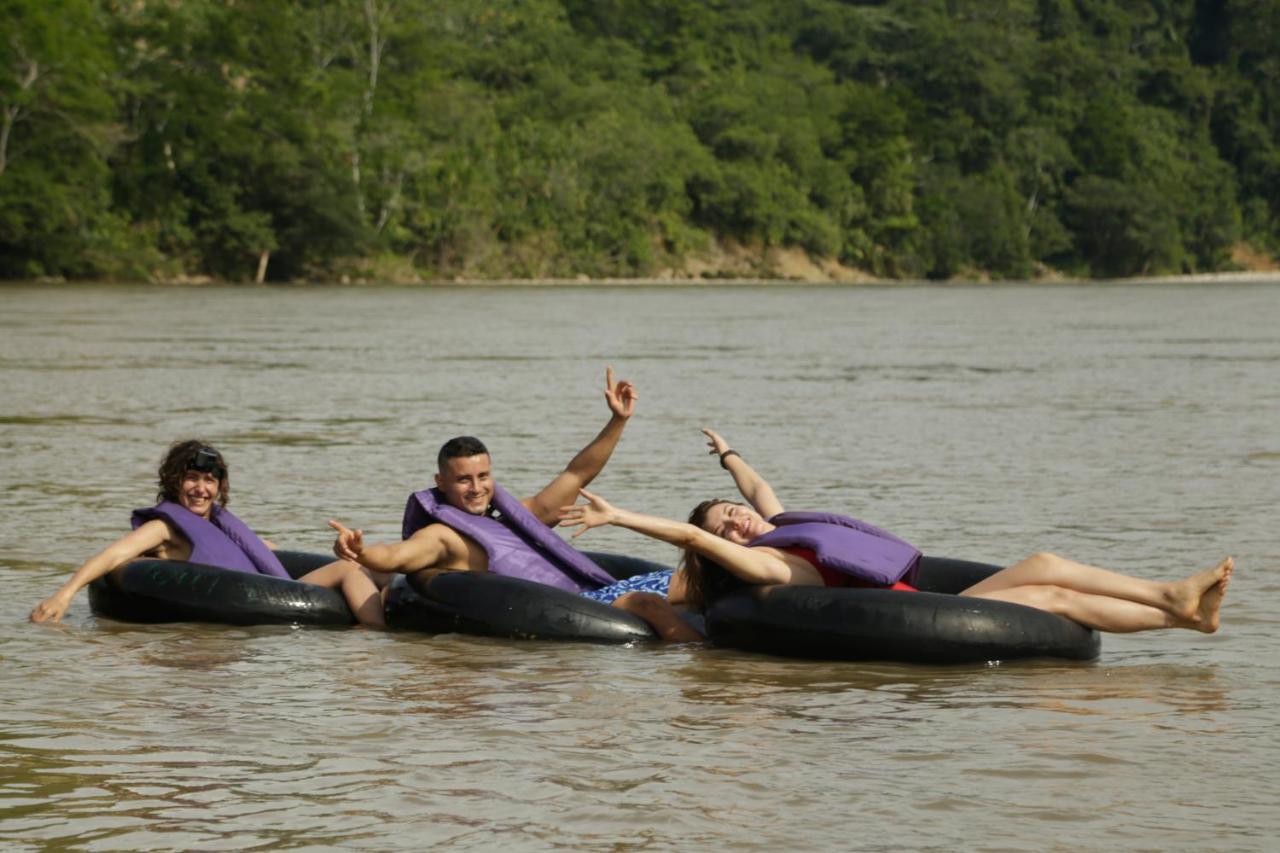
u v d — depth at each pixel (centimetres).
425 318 10012
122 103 17562
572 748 1221
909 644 1533
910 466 3006
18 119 15662
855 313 11962
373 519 2377
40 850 992
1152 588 1584
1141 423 3838
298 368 5550
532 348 6906
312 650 1600
